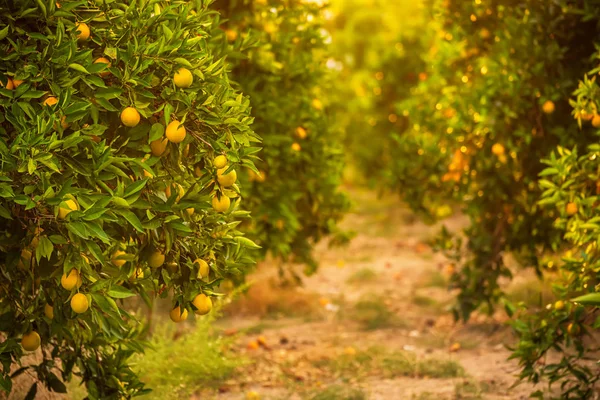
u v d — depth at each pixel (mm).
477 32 7324
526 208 7453
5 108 3318
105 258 3576
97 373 4387
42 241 3289
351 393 5969
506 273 7695
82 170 3268
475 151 7473
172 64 3369
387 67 15516
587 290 4727
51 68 3307
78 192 3207
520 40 6547
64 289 3760
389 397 6039
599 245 4562
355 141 16406
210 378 6457
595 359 6430
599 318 3605
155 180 3570
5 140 3346
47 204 3145
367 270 10383
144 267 3789
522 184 7363
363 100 16453
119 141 3557
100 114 3521
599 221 4621
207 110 3445
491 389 6172
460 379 6438
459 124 7449
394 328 8227
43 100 3477
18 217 3428
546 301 8109
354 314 8672
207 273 3709
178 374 6320
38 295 3908
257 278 9961
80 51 3287
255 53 6320
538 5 6449
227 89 3559
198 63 3438
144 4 3475
